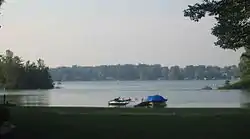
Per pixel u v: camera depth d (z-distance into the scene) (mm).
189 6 20531
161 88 155500
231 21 20125
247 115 21625
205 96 87312
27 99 77312
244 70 107375
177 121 19234
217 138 14930
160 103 56438
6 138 14797
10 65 140375
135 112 24219
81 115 22000
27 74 151625
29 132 16172
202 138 14953
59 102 70250
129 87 177500
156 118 20469
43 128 17141
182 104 60031
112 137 15320
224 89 120875
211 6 20000
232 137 15070
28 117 20719
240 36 20344
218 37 21188
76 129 17031
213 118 20250
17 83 143625
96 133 16141
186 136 15367
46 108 28406
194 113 23250
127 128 17250
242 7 19703
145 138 15078
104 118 20531
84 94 111938
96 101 75688
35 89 155250
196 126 17641
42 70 164625
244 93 93375
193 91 120625
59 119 20062
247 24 20328
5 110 15398
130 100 71000
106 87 185875
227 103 57281
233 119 19766
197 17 20375
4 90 125750
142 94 107438
